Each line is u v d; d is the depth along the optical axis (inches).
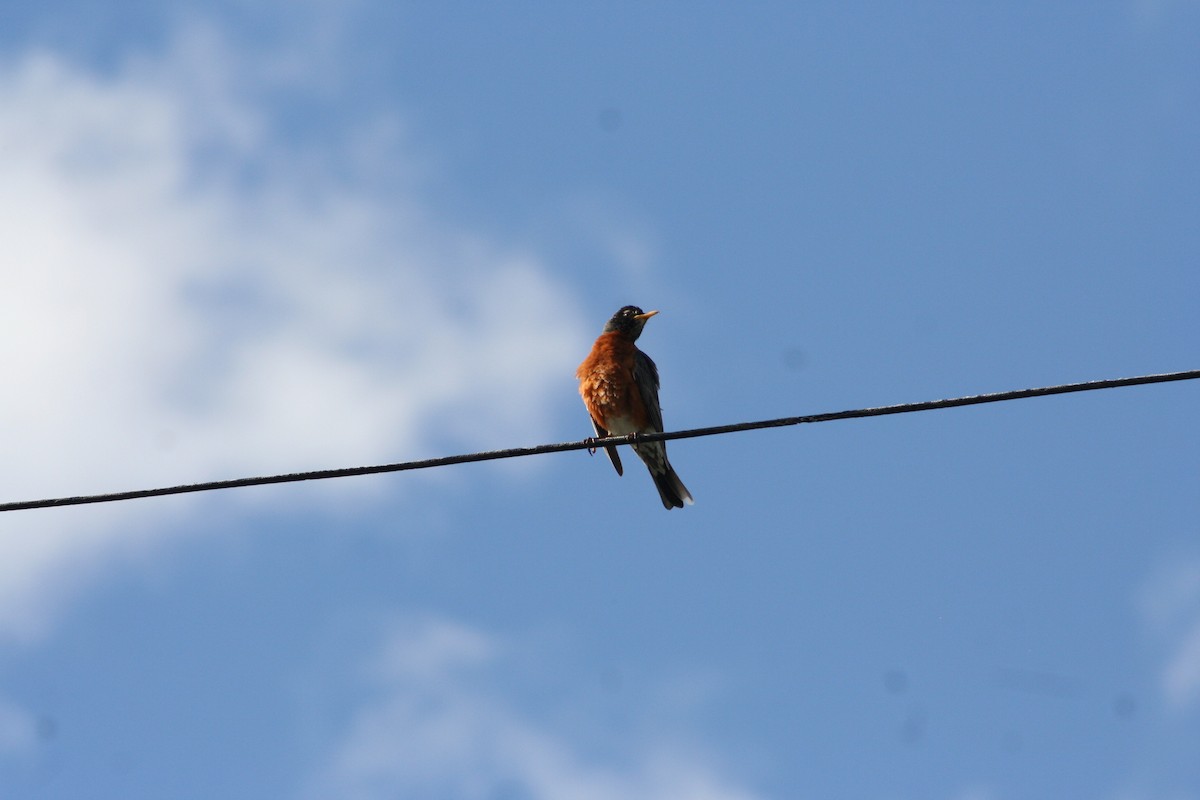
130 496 395.5
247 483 402.9
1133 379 380.8
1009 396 390.3
